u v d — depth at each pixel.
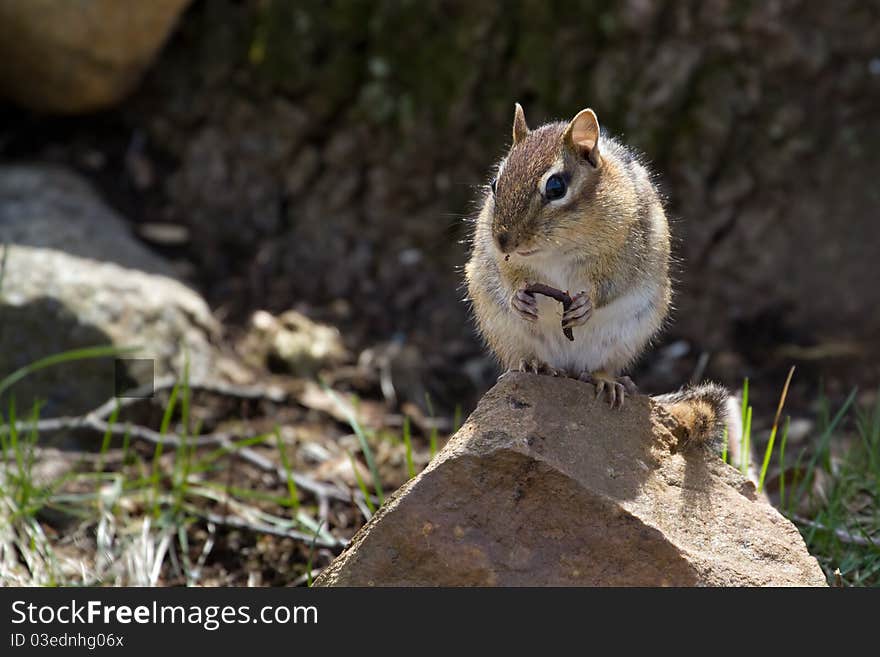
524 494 6.81
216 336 13.01
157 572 9.31
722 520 7.20
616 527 6.73
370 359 13.43
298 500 10.52
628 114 14.28
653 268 8.41
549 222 7.83
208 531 10.09
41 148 15.09
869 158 14.21
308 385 12.86
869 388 12.97
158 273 13.37
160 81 15.15
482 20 14.41
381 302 14.51
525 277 8.15
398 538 6.79
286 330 13.45
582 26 14.30
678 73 14.17
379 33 14.65
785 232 14.23
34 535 9.47
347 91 14.78
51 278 12.08
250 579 9.60
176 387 10.49
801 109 14.16
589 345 8.40
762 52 14.09
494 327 8.56
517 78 14.49
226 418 11.98
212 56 15.03
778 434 11.94
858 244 14.16
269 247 14.78
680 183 14.30
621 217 8.04
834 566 8.89
